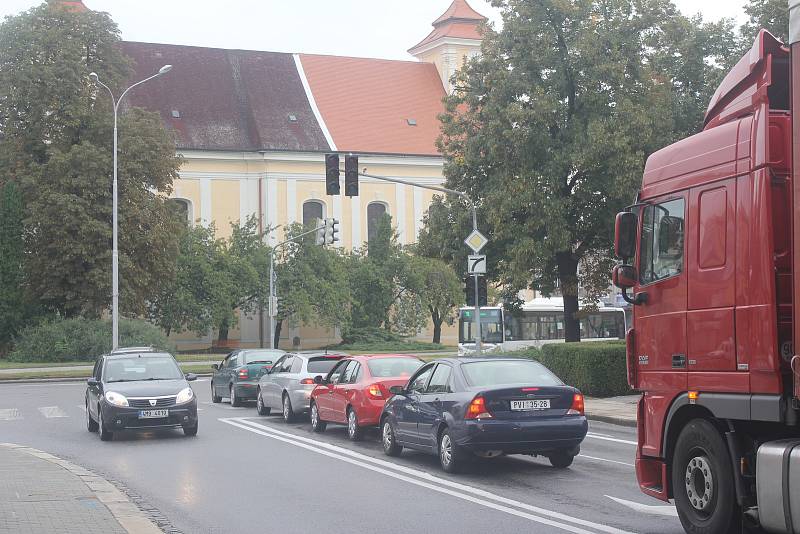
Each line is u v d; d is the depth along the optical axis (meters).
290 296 76.38
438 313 86.00
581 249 39.09
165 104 84.31
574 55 37.03
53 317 63.19
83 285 62.16
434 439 16.47
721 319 9.91
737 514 9.66
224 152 83.19
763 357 9.23
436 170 90.50
